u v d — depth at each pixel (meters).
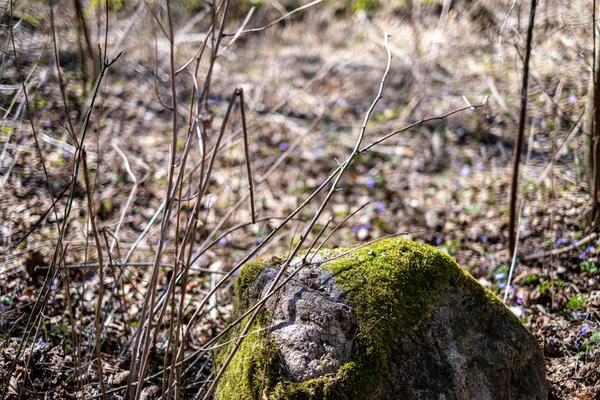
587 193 5.03
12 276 3.92
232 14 10.56
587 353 3.29
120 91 7.36
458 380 2.45
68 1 6.54
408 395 2.36
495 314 2.68
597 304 3.71
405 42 9.47
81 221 4.76
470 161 6.30
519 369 2.67
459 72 8.11
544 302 3.84
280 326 2.47
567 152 5.76
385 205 5.67
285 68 9.17
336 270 2.58
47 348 3.21
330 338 2.42
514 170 3.97
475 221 5.14
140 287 4.05
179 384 2.36
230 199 5.59
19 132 4.62
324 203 2.39
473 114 7.09
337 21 11.07
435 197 5.70
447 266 2.65
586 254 4.20
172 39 2.07
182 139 6.54
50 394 2.95
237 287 2.73
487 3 7.14
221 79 8.41
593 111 4.12
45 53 5.34
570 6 4.92
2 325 3.38
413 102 7.64
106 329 3.43
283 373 2.37
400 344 2.42
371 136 7.11
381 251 2.65
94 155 5.80
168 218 2.16
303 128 7.24
